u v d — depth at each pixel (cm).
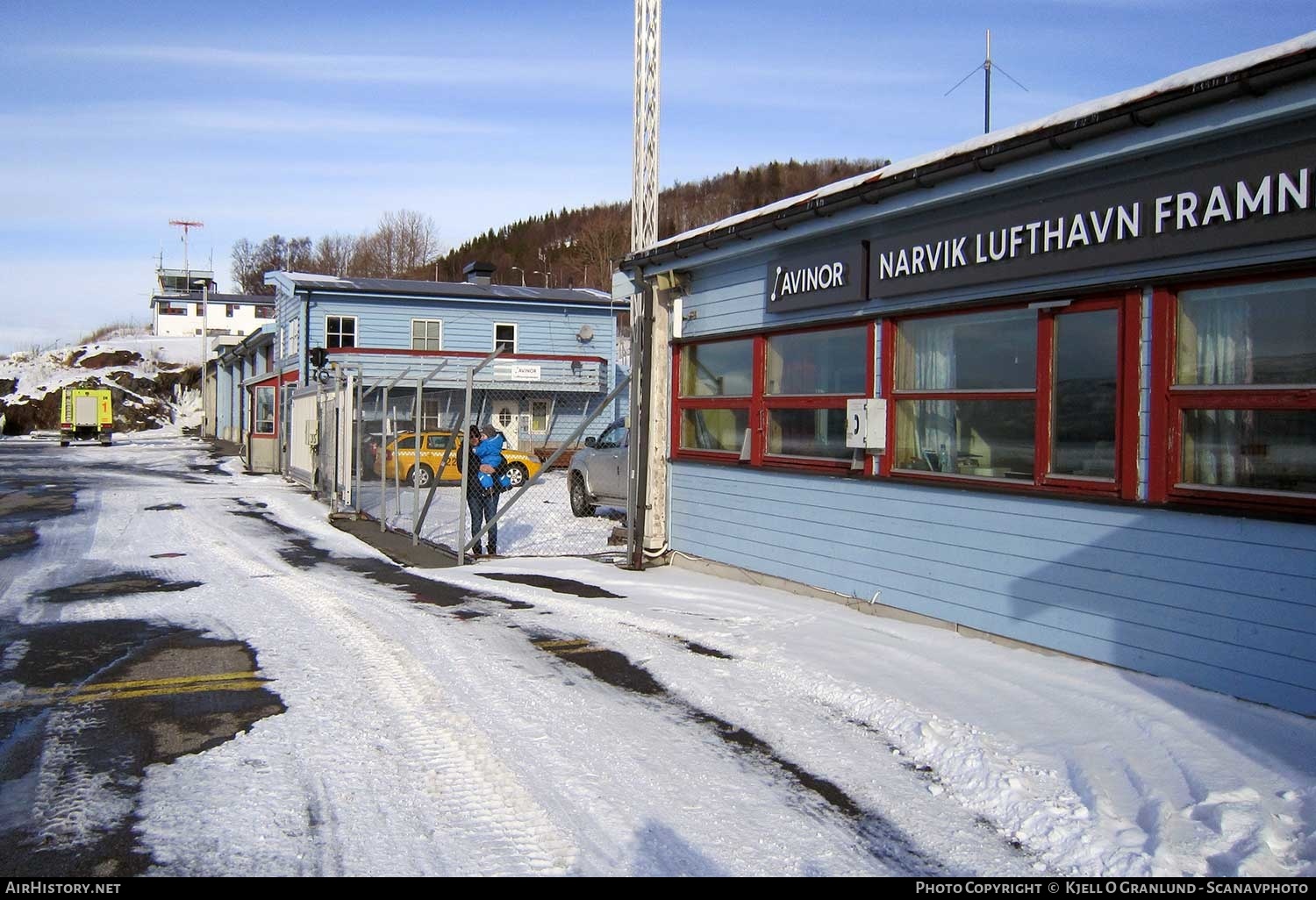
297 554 1239
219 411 5094
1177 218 570
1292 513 519
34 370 6084
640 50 1104
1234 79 507
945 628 743
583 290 3866
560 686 625
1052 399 663
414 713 570
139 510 1750
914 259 762
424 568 1130
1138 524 600
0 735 539
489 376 3303
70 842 409
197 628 798
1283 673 525
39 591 976
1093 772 468
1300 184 510
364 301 3325
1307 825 399
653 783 471
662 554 1111
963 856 401
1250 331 549
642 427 1106
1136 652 600
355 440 1745
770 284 936
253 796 454
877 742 529
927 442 774
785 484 927
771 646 716
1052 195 649
